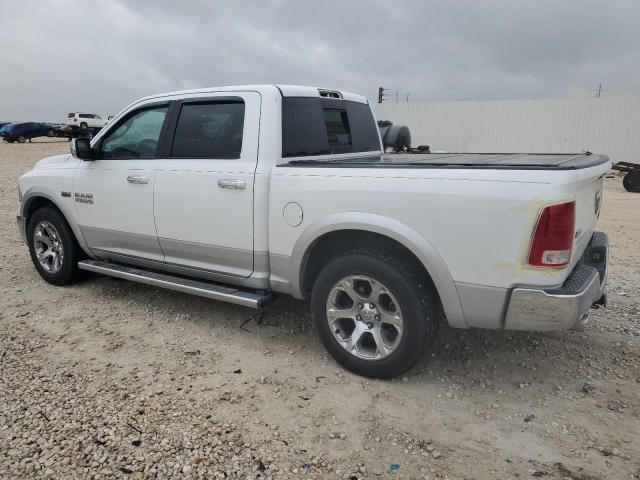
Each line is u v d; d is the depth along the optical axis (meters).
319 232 3.58
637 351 4.06
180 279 4.50
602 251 3.69
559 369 3.78
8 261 6.42
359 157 4.76
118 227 4.78
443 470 2.75
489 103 28.88
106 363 3.84
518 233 2.94
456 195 3.08
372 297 3.50
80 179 4.99
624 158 26.25
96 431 3.01
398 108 31.39
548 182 2.88
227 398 3.39
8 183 14.69
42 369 3.73
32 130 41.41
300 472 2.72
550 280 2.96
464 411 3.28
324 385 3.56
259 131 3.90
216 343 4.20
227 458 2.81
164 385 3.54
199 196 4.15
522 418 3.20
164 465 2.75
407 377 3.67
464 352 4.03
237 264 4.11
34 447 2.87
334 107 4.66
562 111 27.27
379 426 3.12
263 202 3.83
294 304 5.02
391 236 3.29
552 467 2.77
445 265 3.17
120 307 4.94
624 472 2.72
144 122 4.61
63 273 5.38
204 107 4.23
